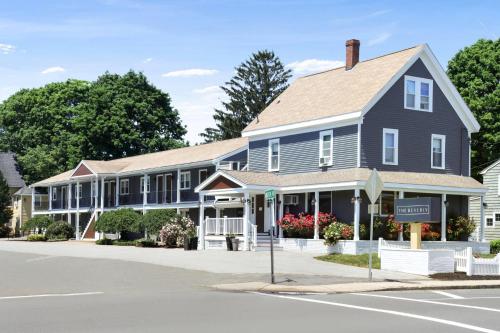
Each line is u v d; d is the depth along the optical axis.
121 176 60.19
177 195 52.00
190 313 15.16
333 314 15.31
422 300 18.86
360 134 36.69
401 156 38.31
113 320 13.93
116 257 32.91
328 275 25.39
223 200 46.66
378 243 32.75
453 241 38.06
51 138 83.31
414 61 39.28
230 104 88.50
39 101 84.44
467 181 39.62
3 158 84.44
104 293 19.73
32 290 20.50
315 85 44.31
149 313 15.07
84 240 58.72
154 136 81.19
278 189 39.16
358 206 34.66
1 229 72.88
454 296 20.34
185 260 30.66
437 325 13.80
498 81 56.59
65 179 65.31
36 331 12.45
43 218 61.88
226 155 48.22
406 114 38.78
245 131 44.28
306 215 38.53
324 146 38.91
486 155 55.94
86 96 84.31
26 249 41.78
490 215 50.00
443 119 40.50
